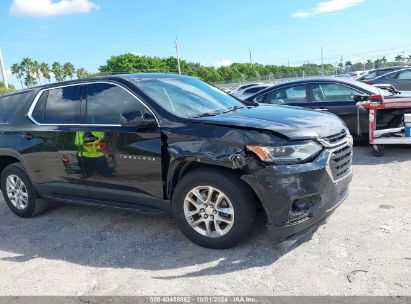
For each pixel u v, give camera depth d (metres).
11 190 5.50
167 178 4.01
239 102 5.15
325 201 3.68
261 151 3.48
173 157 3.87
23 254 4.27
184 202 3.94
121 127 4.28
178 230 4.51
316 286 3.14
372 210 4.56
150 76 4.79
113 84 4.49
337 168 3.80
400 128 6.87
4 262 4.11
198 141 3.76
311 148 3.58
